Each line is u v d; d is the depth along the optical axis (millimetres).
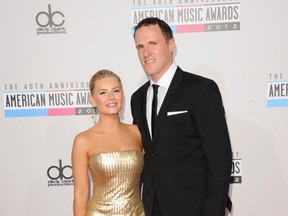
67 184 2217
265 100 2100
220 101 1475
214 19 2047
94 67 2092
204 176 1520
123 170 1565
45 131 2166
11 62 2090
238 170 2170
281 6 2021
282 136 2133
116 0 2037
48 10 2045
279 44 2047
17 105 2137
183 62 2088
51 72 2104
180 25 2059
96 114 2148
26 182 2195
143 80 2098
